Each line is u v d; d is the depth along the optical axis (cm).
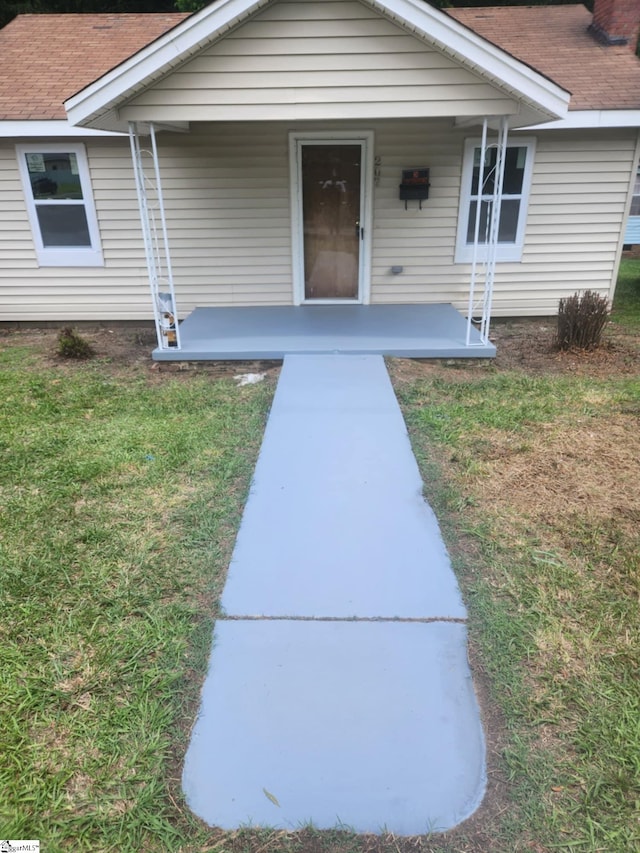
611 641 246
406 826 178
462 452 415
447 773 192
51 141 748
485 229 782
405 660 236
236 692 223
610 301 820
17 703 220
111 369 643
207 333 678
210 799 186
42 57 862
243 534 318
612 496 358
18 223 789
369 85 509
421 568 289
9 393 564
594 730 206
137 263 804
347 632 250
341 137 734
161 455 419
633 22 833
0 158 759
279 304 816
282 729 208
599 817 180
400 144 737
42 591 281
